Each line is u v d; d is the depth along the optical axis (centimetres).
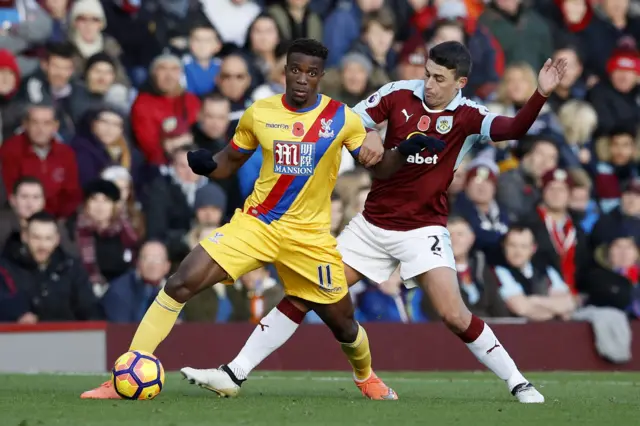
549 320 3916
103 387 2220
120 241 3762
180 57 4203
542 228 4119
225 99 4044
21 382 2845
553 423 1839
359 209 3897
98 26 4112
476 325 2305
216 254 2223
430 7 4675
